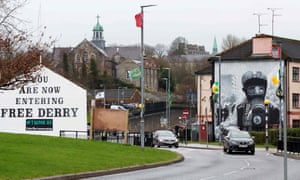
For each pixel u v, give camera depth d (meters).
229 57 87.12
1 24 27.50
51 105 70.44
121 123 52.31
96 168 28.25
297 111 86.31
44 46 32.16
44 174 24.25
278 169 32.75
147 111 112.31
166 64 177.12
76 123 70.00
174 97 154.25
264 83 85.31
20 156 29.81
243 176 27.80
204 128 85.81
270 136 72.94
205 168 33.22
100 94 114.81
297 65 87.19
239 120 86.25
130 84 169.00
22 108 70.62
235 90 86.69
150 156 37.88
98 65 169.50
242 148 50.59
